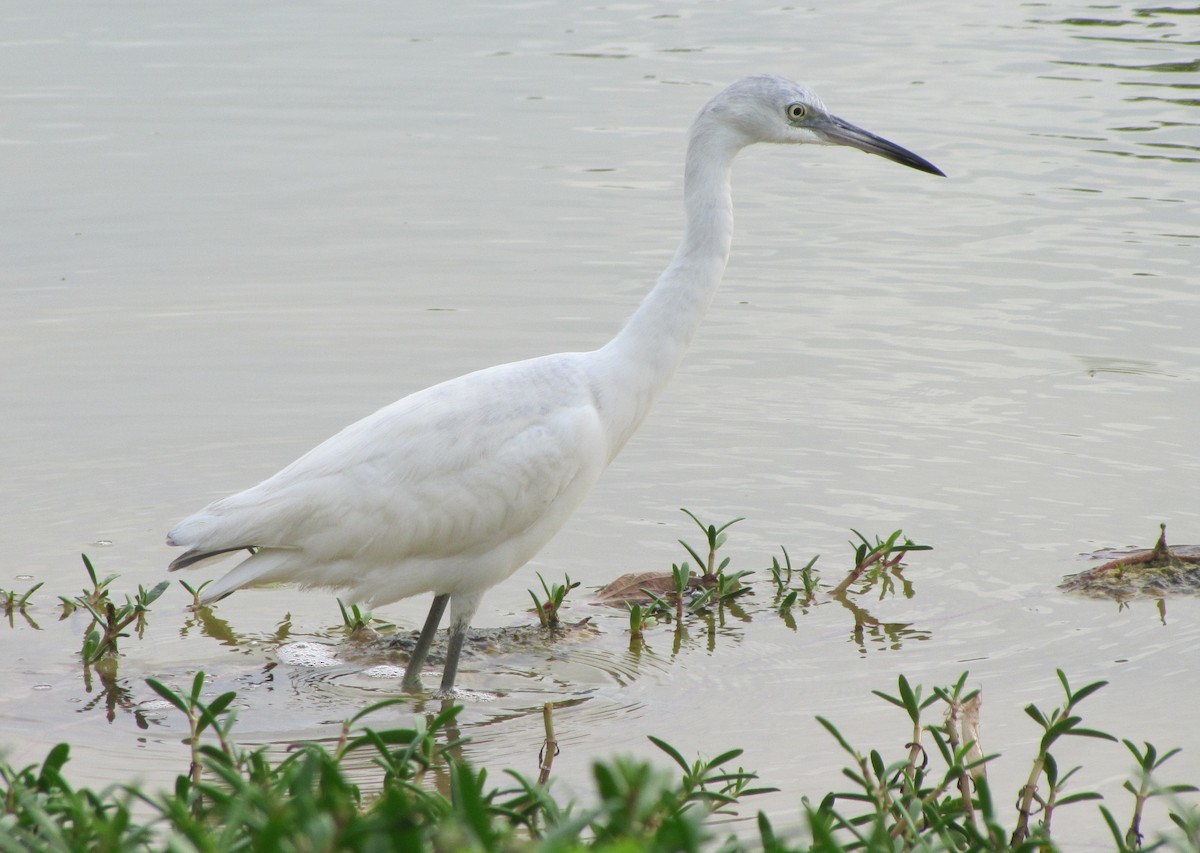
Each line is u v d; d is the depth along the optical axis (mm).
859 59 24422
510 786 7801
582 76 23547
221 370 14258
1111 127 21109
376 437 9094
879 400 13805
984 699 8820
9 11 26625
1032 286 16359
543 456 9156
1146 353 14664
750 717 8695
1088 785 7742
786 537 11383
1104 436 12969
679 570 10500
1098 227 17875
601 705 8945
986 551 11055
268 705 8969
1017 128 21141
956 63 24250
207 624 10172
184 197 18625
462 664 9609
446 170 19734
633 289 16250
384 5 28016
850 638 9812
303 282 16375
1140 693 8828
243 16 26984
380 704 5887
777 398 13891
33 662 9398
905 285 16484
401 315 15562
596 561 11117
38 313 15406
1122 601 10172
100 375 14086
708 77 23312
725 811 6738
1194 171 19438
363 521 8914
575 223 18109
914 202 19031
